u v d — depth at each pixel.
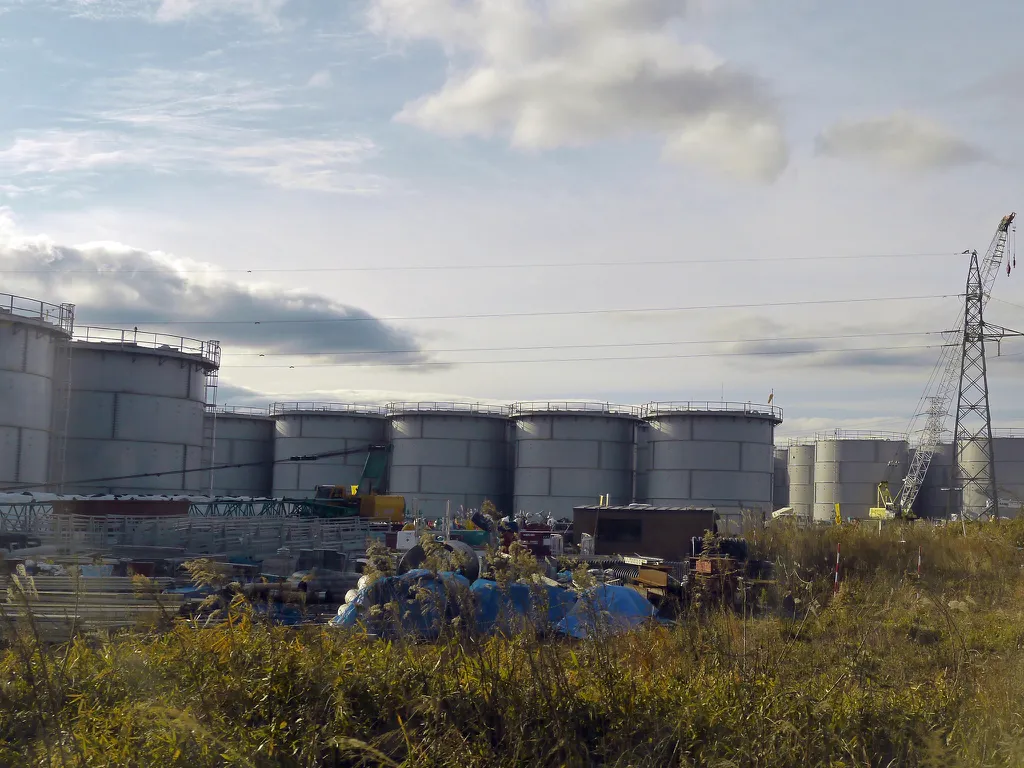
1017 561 30.22
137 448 66.75
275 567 28.52
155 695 8.11
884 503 97.62
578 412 87.44
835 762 7.77
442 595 9.47
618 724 8.10
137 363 67.56
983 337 91.88
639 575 21.20
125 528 37.47
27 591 8.98
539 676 8.34
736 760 7.68
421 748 7.59
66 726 7.67
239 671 8.74
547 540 36.72
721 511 82.12
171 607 10.91
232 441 98.88
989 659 12.18
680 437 85.75
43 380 59.62
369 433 97.00
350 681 8.66
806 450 128.38
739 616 11.91
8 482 56.31
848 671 9.51
